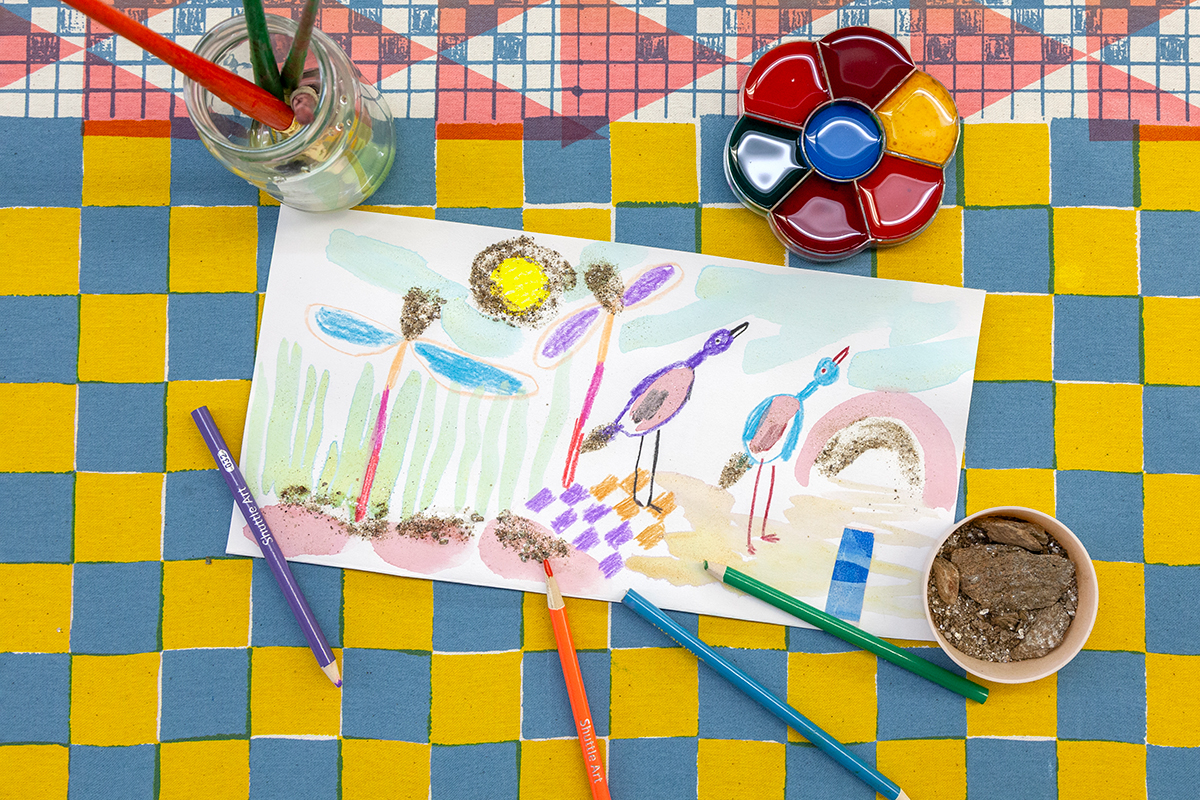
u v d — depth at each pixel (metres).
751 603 0.59
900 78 0.56
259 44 0.44
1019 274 0.59
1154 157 0.59
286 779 0.59
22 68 0.60
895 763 0.59
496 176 0.60
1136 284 0.59
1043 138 0.59
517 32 0.60
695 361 0.59
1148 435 0.59
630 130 0.60
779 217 0.56
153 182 0.60
